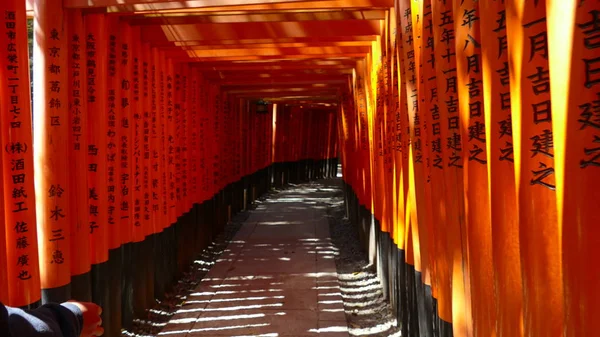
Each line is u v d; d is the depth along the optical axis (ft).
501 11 5.99
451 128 7.89
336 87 34.12
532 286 5.30
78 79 12.86
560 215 4.61
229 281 21.93
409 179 11.81
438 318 9.01
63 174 12.08
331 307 18.38
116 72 15.15
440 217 8.79
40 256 11.83
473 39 6.91
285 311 17.98
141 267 17.34
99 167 13.96
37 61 11.75
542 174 5.21
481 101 6.93
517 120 5.46
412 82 10.84
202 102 27.14
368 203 24.27
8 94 10.20
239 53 20.62
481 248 6.89
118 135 15.47
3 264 9.27
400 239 14.10
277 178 57.41
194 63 24.47
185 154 23.56
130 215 16.52
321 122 71.97
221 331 16.20
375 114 18.54
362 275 22.75
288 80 29.73
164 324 17.12
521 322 5.95
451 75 7.95
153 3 12.87
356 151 27.48
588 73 4.28
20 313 3.34
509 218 6.07
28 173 10.57
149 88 18.02
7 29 10.08
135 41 16.67
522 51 5.32
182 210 23.32
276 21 15.81
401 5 11.16
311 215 40.32
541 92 5.19
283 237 31.68
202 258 26.43
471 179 7.04
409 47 10.83
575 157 4.41
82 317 3.99
